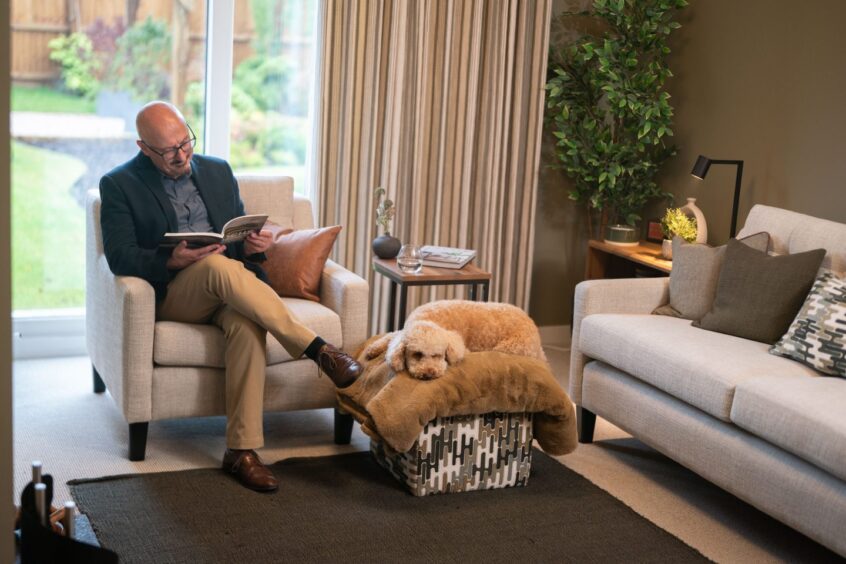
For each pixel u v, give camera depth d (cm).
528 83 442
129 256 288
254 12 398
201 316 293
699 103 432
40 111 376
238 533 246
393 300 339
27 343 388
